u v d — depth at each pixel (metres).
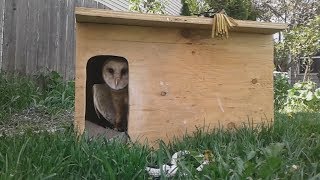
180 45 0.87
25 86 1.84
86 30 0.82
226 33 0.84
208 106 0.89
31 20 2.08
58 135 0.77
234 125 0.90
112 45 0.83
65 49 2.32
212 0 4.09
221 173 0.59
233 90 0.90
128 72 0.85
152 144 0.84
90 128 0.89
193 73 0.88
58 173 0.60
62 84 2.05
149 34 0.85
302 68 4.90
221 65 0.90
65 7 2.31
